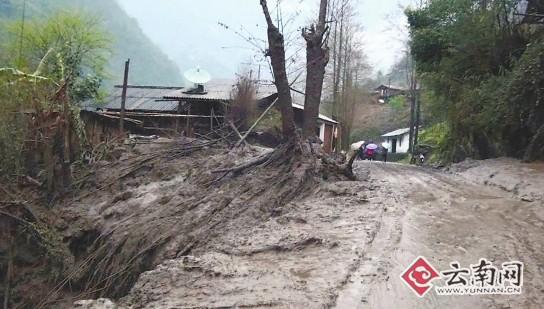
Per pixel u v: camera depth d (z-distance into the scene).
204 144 15.45
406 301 4.46
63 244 10.95
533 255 5.80
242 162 12.62
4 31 27.16
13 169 11.50
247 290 4.76
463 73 19.73
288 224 7.54
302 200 9.68
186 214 9.34
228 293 4.69
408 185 12.00
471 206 8.99
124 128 20.34
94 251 10.09
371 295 4.58
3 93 10.94
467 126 19.50
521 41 17.55
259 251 6.14
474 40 18.19
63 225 11.49
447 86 21.11
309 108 14.29
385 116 57.66
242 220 8.48
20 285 10.55
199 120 23.27
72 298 9.09
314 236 6.48
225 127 17.83
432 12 21.33
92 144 15.76
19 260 10.94
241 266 5.55
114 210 11.40
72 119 13.43
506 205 9.02
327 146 31.95
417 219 7.77
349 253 5.84
